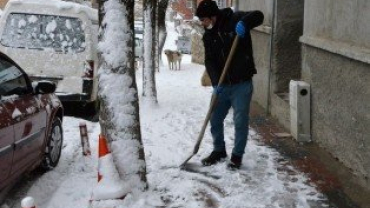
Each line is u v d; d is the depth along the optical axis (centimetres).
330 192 489
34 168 525
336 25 576
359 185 504
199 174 541
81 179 529
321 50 625
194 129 782
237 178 527
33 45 884
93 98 903
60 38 888
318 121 648
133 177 459
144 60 972
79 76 885
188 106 999
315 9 655
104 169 437
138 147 464
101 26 455
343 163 565
